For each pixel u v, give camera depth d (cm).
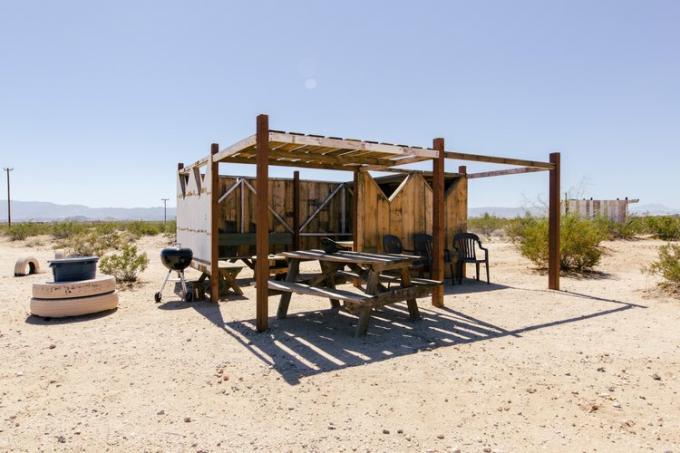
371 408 336
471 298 793
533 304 736
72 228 2419
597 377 402
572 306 718
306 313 689
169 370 420
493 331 570
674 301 741
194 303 748
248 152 675
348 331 575
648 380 394
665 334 548
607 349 487
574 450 276
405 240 1002
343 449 275
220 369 422
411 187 1012
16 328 572
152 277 1020
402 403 346
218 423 311
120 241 1861
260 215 556
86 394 362
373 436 292
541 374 410
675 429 302
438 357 463
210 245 747
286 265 1061
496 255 1489
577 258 1120
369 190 936
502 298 791
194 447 277
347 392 368
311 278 700
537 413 328
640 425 308
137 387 377
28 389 371
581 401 349
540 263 1180
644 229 2100
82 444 280
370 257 615
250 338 536
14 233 2250
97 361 444
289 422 312
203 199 802
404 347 500
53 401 347
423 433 296
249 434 294
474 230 2639
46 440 285
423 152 683
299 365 437
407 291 593
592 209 2016
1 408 333
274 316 669
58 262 653
